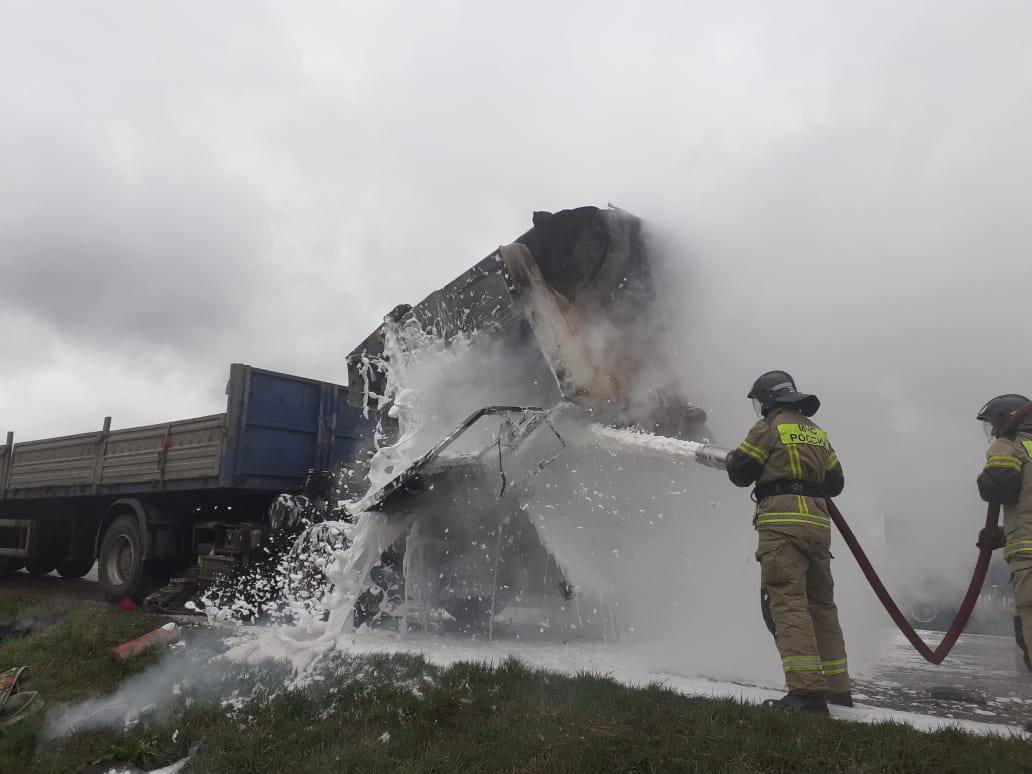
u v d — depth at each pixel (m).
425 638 6.15
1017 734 3.30
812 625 3.92
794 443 4.17
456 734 3.42
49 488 11.59
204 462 8.89
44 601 8.81
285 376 9.26
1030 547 3.94
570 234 5.95
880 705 4.24
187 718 3.74
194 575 8.98
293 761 3.16
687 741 3.12
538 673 4.34
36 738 3.57
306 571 7.46
